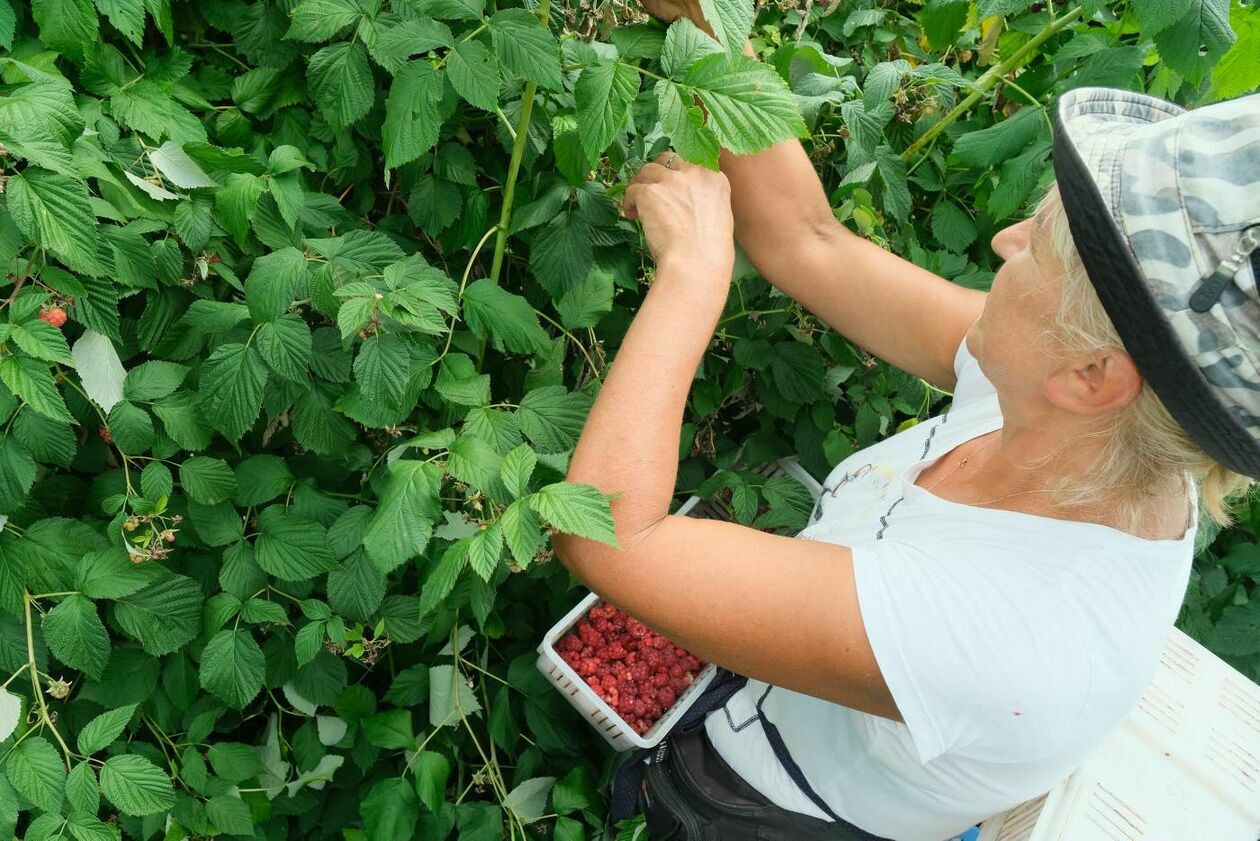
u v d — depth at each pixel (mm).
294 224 1205
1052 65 1601
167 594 1317
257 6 1250
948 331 1193
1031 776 945
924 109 1562
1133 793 1116
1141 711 1209
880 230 1516
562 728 1797
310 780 1657
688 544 912
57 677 1401
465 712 1688
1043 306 801
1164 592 885
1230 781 1161
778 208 1242
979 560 868
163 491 1252
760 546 909
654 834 1347
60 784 1220
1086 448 845
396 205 1508
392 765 1801
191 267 1241
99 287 1113
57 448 1154
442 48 1225
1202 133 677
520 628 1837
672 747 1312
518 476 1099
